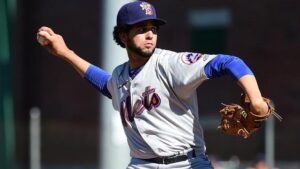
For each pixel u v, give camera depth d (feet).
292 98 195.31
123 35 54.13
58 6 229.66
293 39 196.75
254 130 49.65
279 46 198.18
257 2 200.75
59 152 227.61
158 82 52.90
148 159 54.54
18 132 228.43
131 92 54.29
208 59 49.93
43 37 61.11
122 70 55.77
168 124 53.31
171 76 52.01
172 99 52.80
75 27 227.81
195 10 208.64
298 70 196.03
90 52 225.76
